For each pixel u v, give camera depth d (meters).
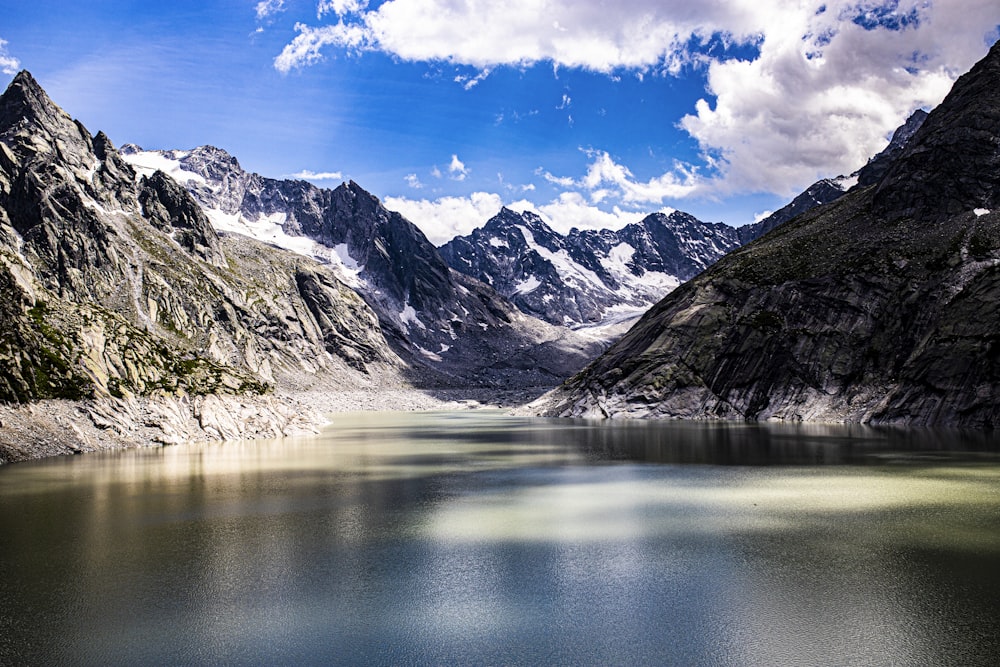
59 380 89.31
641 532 41.34
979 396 109.88
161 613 28.73
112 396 94.44
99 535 41.03
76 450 83.12
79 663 24.38
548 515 46.47
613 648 25.44
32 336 90.38
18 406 82.25
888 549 36.59
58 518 45.62
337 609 29.23
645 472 65.75
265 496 53.94
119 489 57.03
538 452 86.31
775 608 28.75
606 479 61.84
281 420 123.75
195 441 101.38
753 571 33.38
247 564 35.12
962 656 24.30
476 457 81.75
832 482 57.47
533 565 34.91
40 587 31.69
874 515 44.66
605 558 35.97
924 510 45.94
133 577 33.06
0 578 32.91
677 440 97.38
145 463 74.56
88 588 31.56
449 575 33.41
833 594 30.14
